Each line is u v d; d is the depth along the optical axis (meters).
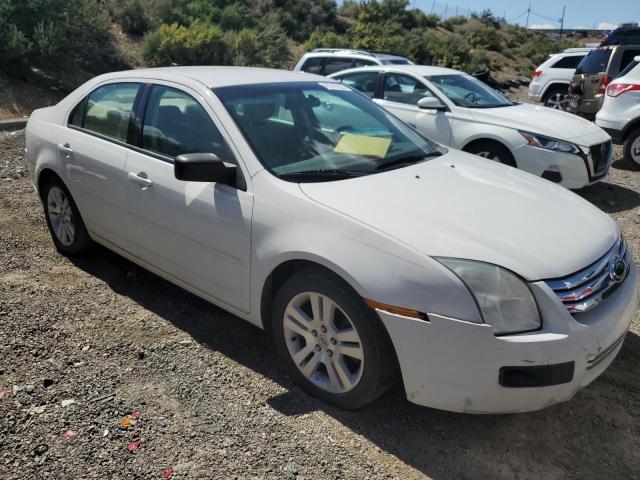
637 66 9.02
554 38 54.16
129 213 3.96
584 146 6.70
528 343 2.54
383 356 2.79
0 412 2.93
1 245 5.04
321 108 3.98
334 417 3.02
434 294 2.62
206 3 23.06
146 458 2.68
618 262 3.00
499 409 2.67
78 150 4.35
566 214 3.21
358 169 3.48
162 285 4.46
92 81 4.60
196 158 3.18
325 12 33.81
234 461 2.68
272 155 3.38
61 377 3.25
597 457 2.80
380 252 2.74
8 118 10.77
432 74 8.12
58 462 2.63
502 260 2.66
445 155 4.04
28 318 3.85
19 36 11.92
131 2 18.75
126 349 3.56
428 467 2.71
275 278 3.23
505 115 7.24
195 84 3.76
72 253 4.82
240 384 3.27
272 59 20.80
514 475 2.68
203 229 3.45
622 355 3.63
